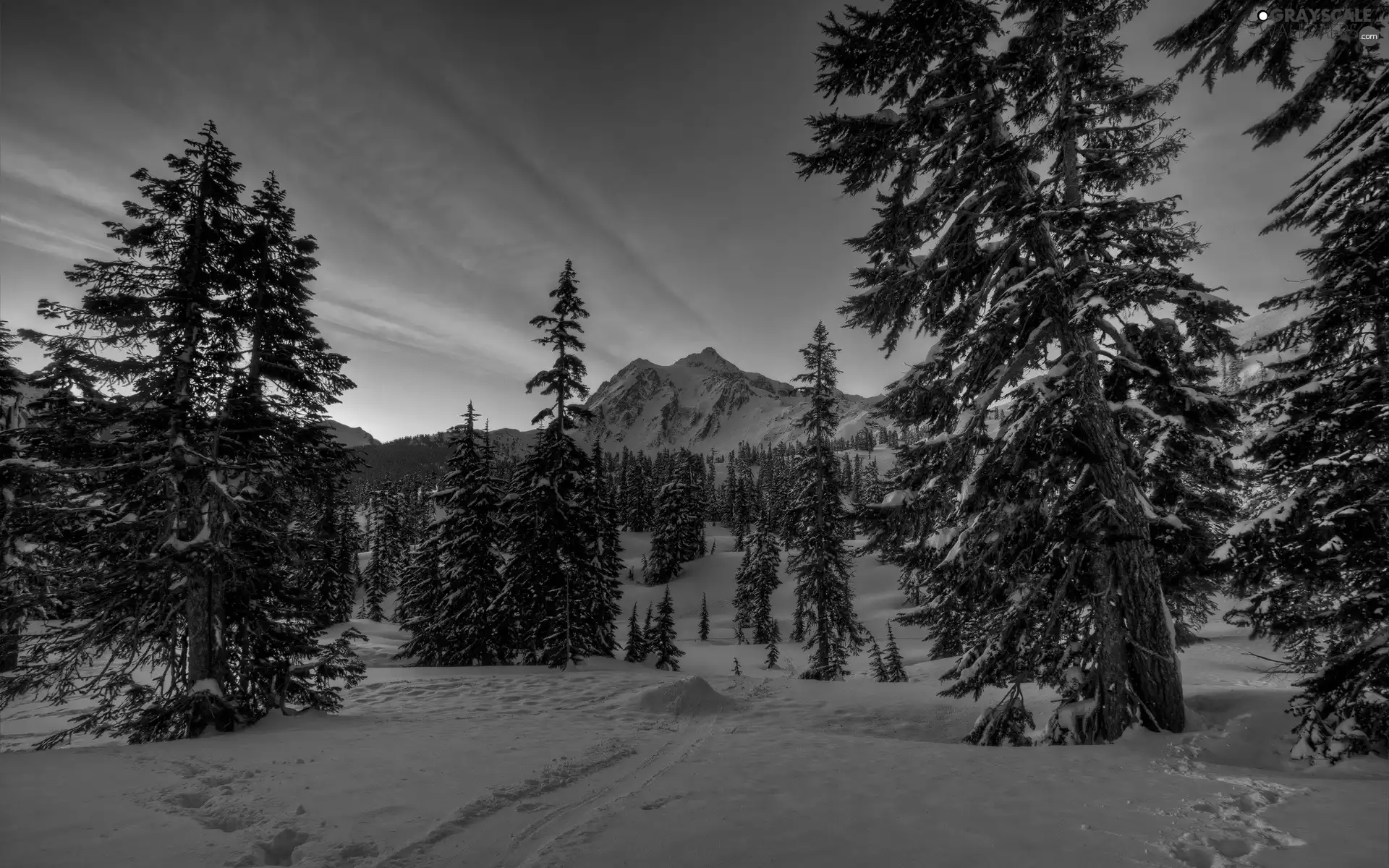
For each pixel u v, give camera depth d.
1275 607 7.61
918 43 9.06
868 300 10.23
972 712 12.84
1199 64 8.43
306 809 5.38
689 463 117.38
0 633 10.46
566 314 22.44
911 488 9.71
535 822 5.22
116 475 11.13
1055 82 9.16
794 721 13.02
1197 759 6.97
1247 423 8.17
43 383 10.64
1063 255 9.22
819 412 24.22
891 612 58.66
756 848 4.39
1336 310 7.56
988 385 9.40
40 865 4.08
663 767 7.29
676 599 70.75
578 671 19.27
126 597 10.77
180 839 4.66
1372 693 6.89
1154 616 8.18
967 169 9.42
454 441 25.98
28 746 11.20
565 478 21.72
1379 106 6.79
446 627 23.61
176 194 11.81
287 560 12.68
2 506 11.43
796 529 24.41
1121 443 8.84
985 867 4.00
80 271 10.77
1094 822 4.84
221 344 12.25
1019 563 9.21
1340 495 7.17
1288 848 4.18
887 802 5.49
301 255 13.62
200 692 10.32
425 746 8.37
